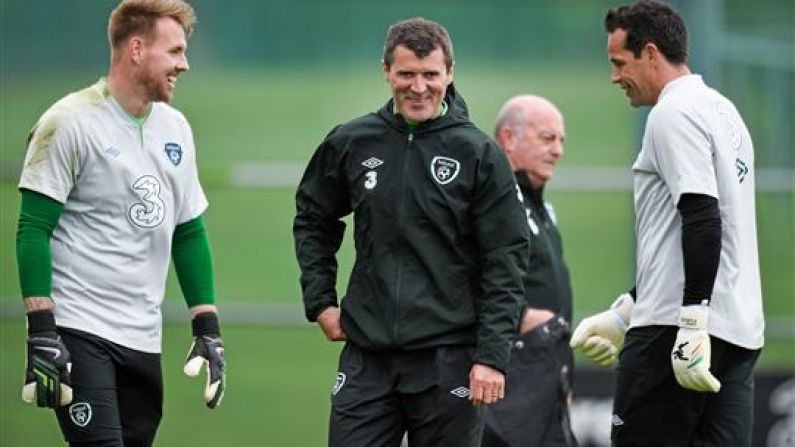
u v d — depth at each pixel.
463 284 22.28
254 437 45.75
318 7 48.38
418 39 21.81
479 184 22.08
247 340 49.56
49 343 22.31
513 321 22.02
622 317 24.50
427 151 22.17
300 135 63.41
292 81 61.75
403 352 22.22
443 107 22.48
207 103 63.44
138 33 23.02
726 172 22.56
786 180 40.00
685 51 23.17
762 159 40.34
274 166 38.47
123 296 23.11
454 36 50.50
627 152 65.69
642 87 23.30
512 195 22.19
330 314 22.89
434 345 22.14
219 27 48.72
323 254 23.17
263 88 63.12
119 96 23.12
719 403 23.12
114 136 23.00
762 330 23.22
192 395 46.28
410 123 22.27
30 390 22.33
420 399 22.28
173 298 48.41
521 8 50.62
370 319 22.36
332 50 48.34
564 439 26.39
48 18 48.09
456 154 22.11
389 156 22.30
